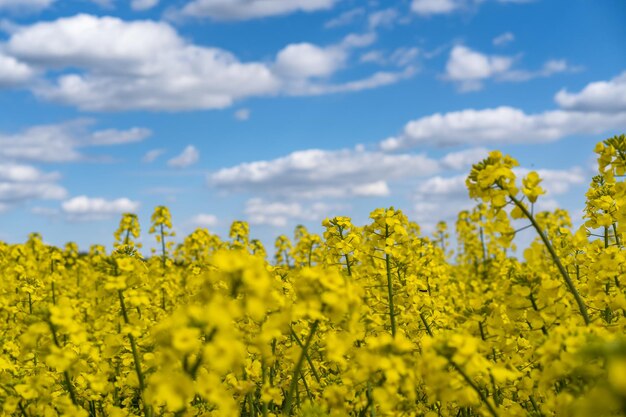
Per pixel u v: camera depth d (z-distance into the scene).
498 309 4.69
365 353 3.11
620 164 5.17
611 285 4.93
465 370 3.07
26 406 3.96
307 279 3.12
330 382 5.04
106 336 3.93
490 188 3.92
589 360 3.06
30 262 8.98
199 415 4.47
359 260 6.04
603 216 5.54
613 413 2.75
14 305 7.24
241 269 2.74
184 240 12.38
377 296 5.65
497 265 10.25
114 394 5.58
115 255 4.09
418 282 5.73
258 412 5.21
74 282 11.41
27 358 5.11
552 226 12.55
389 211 5.49
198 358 2.93
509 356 4.52
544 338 3.63
